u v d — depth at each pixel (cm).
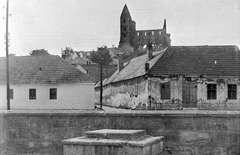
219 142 1260
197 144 1273
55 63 5050
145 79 4447
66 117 1372
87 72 8319
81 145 1184
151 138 1237
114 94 6231
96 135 1222
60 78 4806
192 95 4409
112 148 1148
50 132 1380
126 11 16150
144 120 1309
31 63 5075
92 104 4769
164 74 4378
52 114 1379
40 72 4912
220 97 4359
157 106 4362
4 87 4806
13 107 4766
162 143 1276
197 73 4394
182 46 4722
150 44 5166
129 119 1322
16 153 1400
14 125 1408
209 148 1265
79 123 1360
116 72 7025
